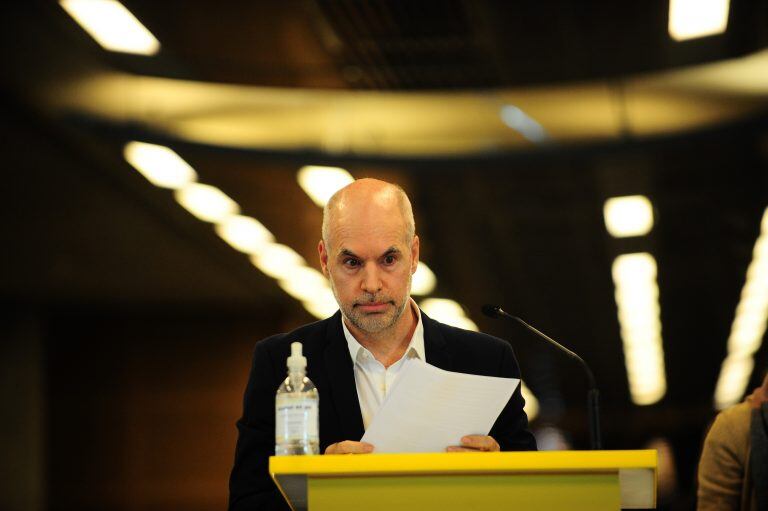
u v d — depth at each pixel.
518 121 23.92
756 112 23.05
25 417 34.50
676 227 31.50
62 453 35.59
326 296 35.12
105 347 36.34
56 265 30.58
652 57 22.00
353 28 19.64
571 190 27.42
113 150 21.72
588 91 23.30
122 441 35.88
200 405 36.25
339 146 23.52
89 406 36.00
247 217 26.77
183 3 18.34
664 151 21.92
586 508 5.86
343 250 7.07
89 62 19.47
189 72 21.36
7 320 34.75
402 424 6.31
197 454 35.88
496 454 5.83
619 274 36.59
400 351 7.70
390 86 23.05
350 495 5.90
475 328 43.12
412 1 18.34
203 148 21.39
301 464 5.86
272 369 7.62
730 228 31.78
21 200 24.89
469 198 27.45
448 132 23.92
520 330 44.25
